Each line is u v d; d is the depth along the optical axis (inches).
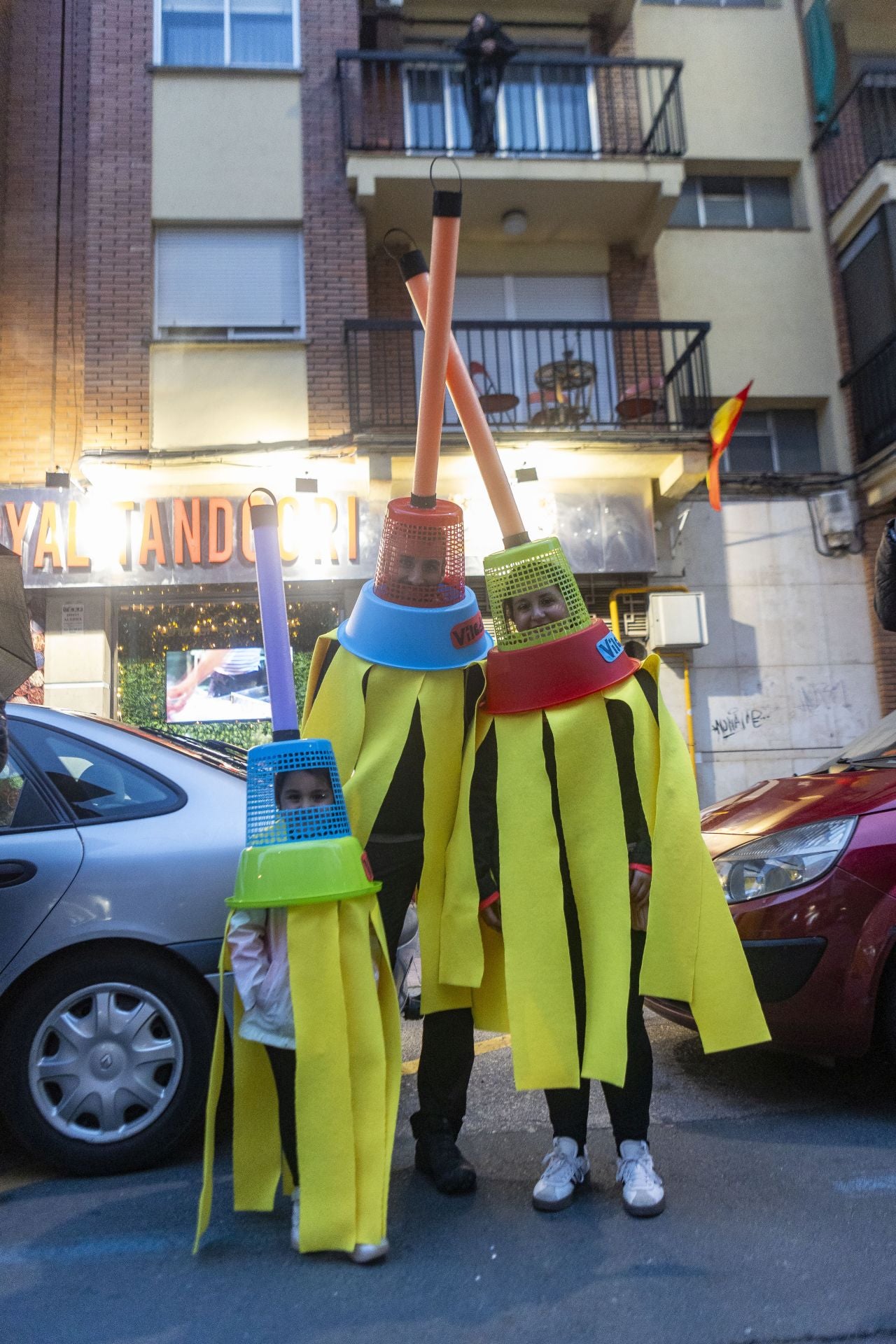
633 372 447.5
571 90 458.9
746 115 486.9
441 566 118.9
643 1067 108.8
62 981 122.9
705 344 422.3
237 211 409.7
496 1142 130.1
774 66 492.7
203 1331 85.0
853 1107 140.6
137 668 393.4
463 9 469.4
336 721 117.4
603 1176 116.8
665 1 492.1
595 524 407.8
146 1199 114.3
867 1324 82.8
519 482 385.1
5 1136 143.1
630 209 440.5
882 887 135.4
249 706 394.9
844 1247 96.4
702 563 428.5
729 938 108.3
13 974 121.6
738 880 143.7
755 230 475.2
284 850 101.3
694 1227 101.7
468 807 114.6
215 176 411.2
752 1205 106.7
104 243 400.8
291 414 397.1
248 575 384.5
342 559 386.3
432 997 113.9
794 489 439.5
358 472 395.5
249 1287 92.4
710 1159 121.2
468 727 118.6
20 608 136.9
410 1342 82.2
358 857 104.7
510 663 116.0
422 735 115.6
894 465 414.3
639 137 464.4
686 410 436.5
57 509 384.8
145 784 134.8
